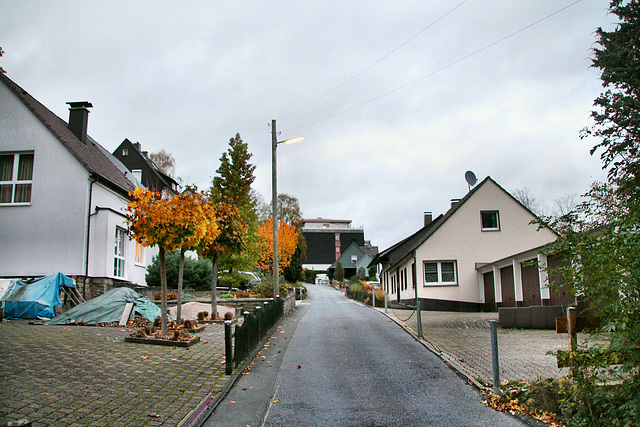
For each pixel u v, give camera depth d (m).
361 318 18.58
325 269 100.38
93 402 6.16
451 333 13.77
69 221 17.38
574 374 5.69
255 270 45.94
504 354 10.14
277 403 6.97
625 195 5.73
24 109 17.83
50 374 7.21
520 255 18.78
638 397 4.92
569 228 5.85
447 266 26.48
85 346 9.61
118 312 13.78
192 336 11.38
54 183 17.59
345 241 104.44
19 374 7.09
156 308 14.70
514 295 20.73
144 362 8.57
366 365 9.52
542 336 12.80
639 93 9.26
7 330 11.38
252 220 31.69
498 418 6.23
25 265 17.27
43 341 9.86
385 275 41.62
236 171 21.66
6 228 17.48
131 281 20.77
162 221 10.68
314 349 11.31
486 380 7.98
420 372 8.86
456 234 26.53
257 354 10.60
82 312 13.73
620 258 4.97
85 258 17.30
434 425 6.02
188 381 7.60
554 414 6.13
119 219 19.14
